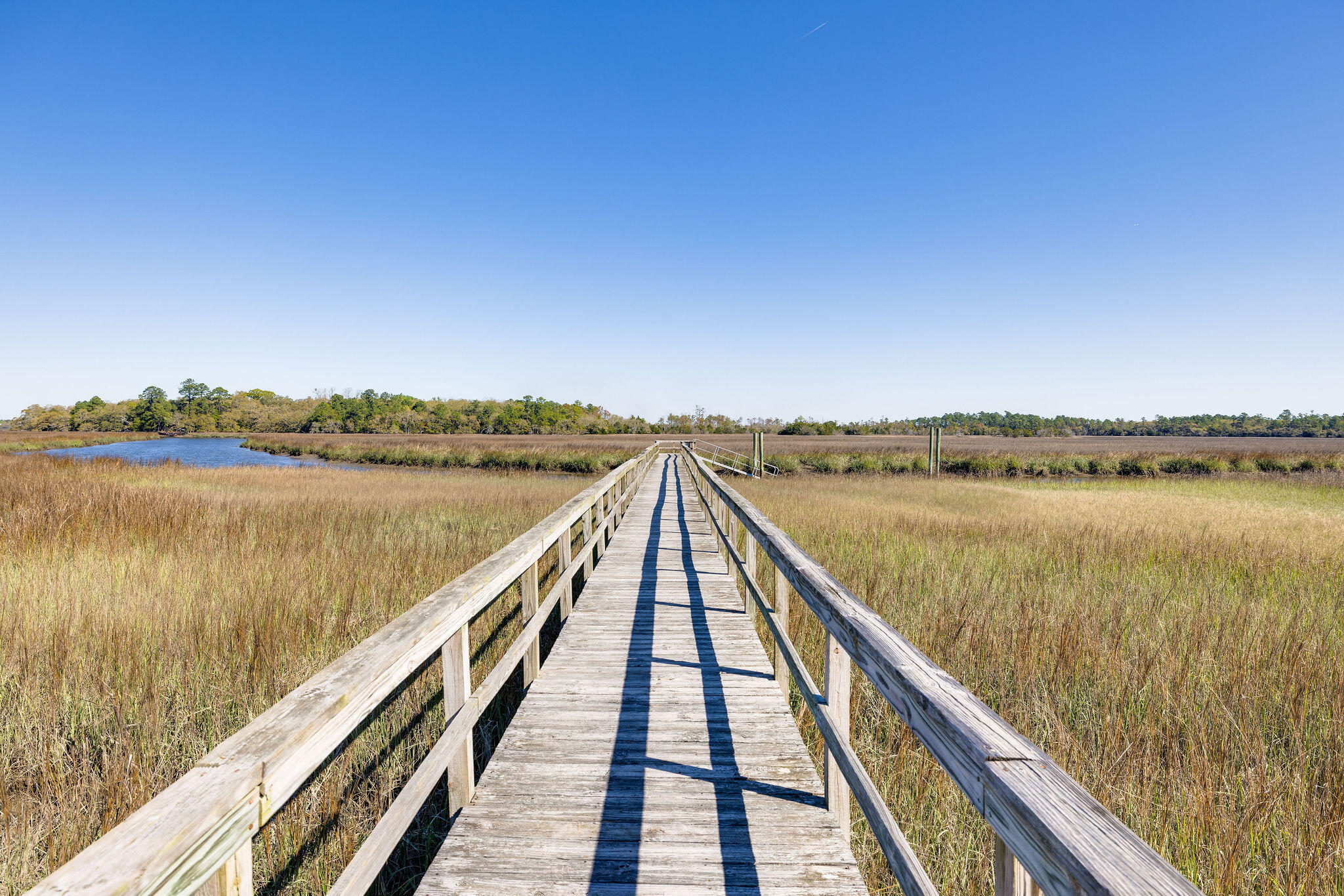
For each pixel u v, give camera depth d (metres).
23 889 2.72
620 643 4.57
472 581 2.41
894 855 1.49
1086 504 15.80
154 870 0.80
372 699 1.49
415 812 1.84
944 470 28.89
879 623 1.76
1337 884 2.80
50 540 8.30
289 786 1.15
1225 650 5.21
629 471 12.39
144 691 4.24
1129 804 3.24
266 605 5.55
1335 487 21.12
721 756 2.96
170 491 13.86
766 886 2.09
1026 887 0.94
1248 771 3.46
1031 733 4.08
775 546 3.12
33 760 3.56
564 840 2.32
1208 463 28.30
